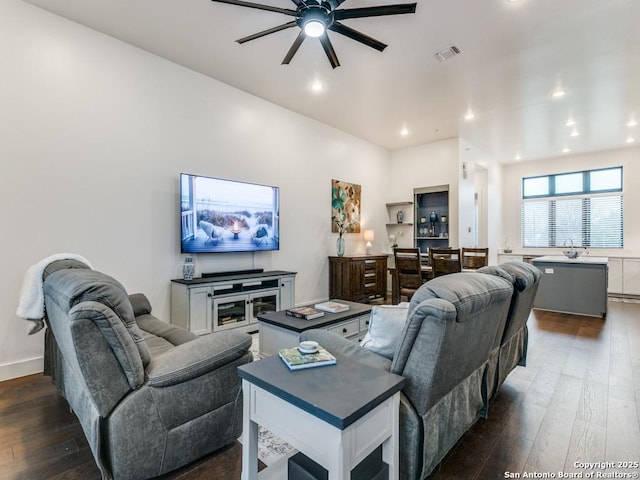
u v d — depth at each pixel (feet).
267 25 9.96
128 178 11.02
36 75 9.26
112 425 4.71
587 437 6.41
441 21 9.59
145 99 11.39
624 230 22.63
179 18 9.66
